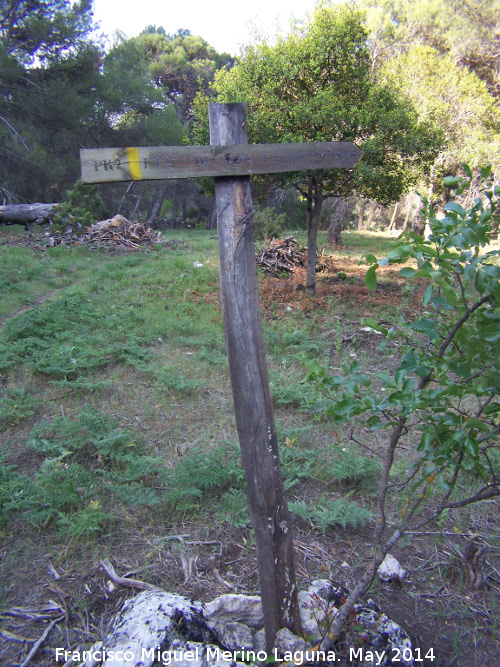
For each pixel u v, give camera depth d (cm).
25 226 2044
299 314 947
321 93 931
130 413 539
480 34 2195
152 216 3400
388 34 2275
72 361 640
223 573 319
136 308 959
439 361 197
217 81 1057
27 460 449
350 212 3066
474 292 526
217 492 403
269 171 219
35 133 2427
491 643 277
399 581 315
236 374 218
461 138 1820
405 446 480
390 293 1165
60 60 2502
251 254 217
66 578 315
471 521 374
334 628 230
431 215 193
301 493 407
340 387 584
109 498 391
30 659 261
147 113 3077
